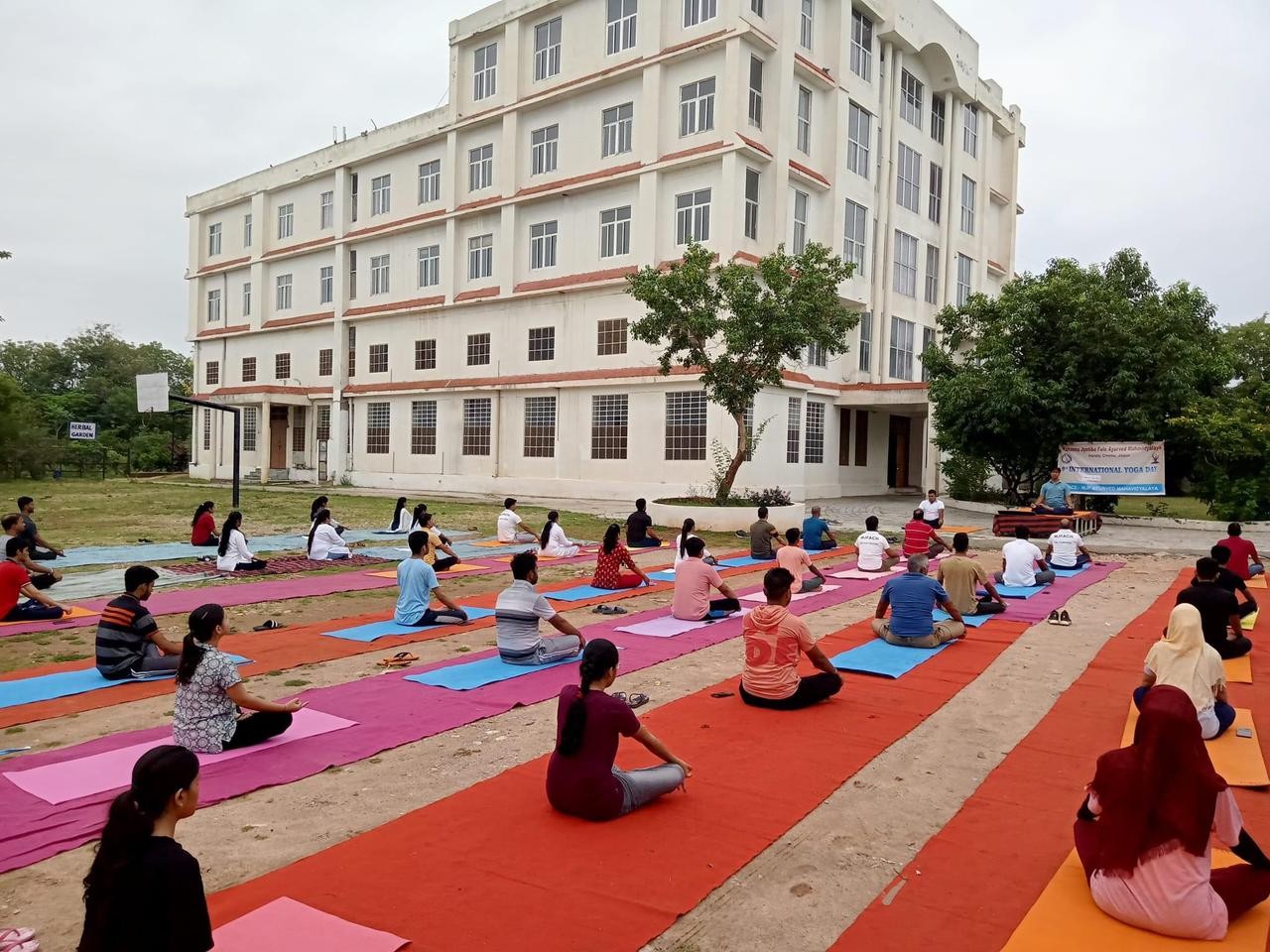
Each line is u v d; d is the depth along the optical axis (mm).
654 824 4277
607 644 4488
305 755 5250
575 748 4293
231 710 5352
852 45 28203
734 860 3898
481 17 31031
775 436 25375
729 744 5477
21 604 9555
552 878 3705
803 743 5500
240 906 3449
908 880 3764
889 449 32281
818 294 18000
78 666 7332
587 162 28312
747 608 10312
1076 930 3275
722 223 24516
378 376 35531
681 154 25328
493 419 30969
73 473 43812
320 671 7316
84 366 57250
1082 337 20766
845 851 4043
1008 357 21234
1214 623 7184
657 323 18594
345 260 36469
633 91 27047
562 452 28859
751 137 24812
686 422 25438
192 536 15438
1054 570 13289
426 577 9148
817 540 16312
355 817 4406
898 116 30438
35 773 4871
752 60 25078
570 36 28859
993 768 5129
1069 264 22625
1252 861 3451
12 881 3754
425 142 33438
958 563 9695
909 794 4730
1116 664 7531
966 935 3309
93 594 10875
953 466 26375
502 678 6980
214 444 40250
